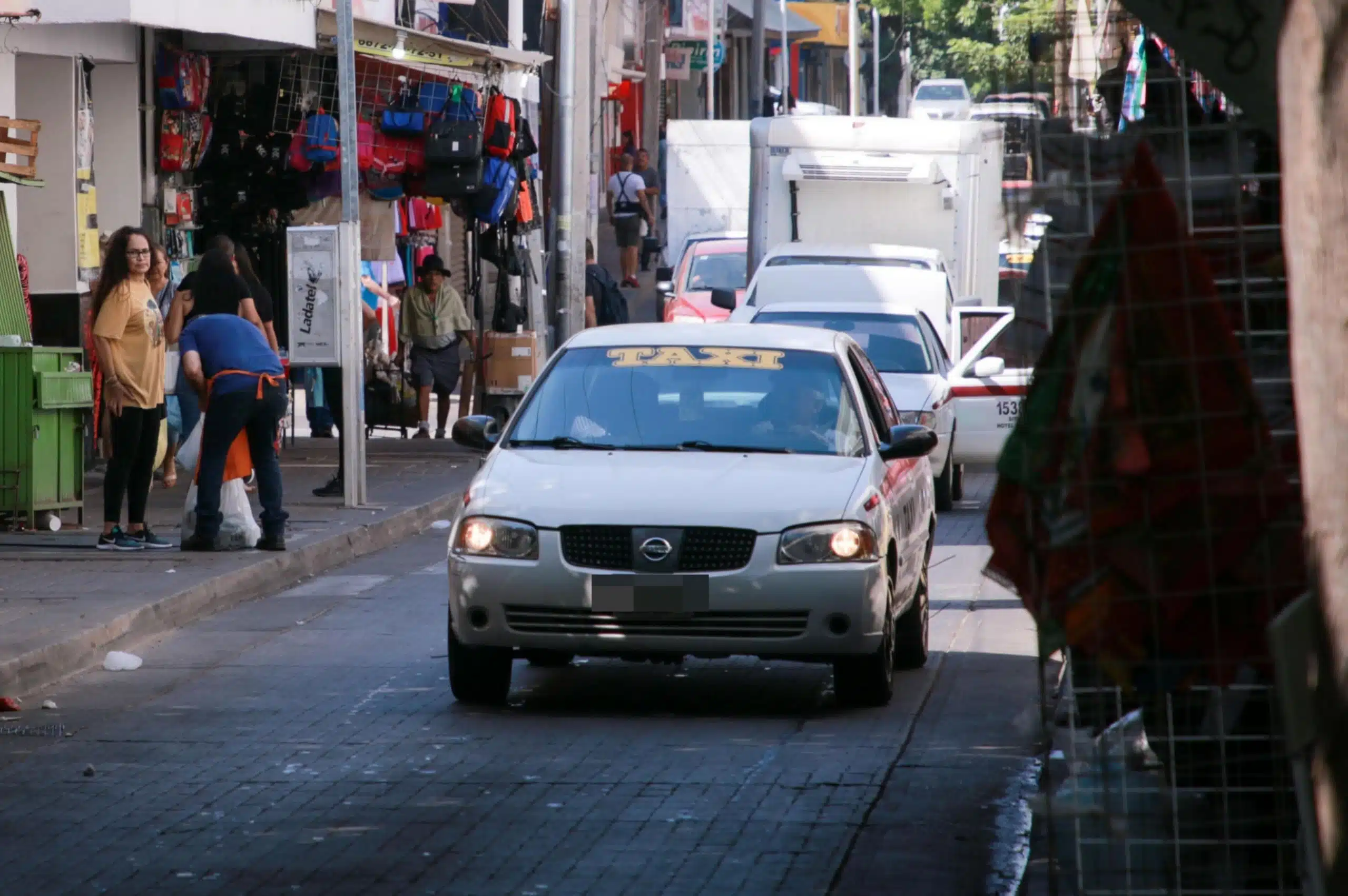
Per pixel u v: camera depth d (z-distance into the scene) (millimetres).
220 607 44156
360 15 89000
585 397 36406
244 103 74625
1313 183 10789
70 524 54938
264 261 77625
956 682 36094
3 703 32844
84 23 58969
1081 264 15398
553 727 31844
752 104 172000
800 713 33250
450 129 73938
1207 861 16062
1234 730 16016
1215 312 15258
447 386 80250
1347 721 10797
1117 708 16172
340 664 37500
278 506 49469
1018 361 15594
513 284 92500
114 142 69125
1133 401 15383
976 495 71375
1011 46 15383
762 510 32375
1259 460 15328
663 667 37906
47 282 65188
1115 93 15414
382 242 78688
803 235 88938
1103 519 15523
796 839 24656
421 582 48375
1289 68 10977
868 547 32531
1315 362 10797
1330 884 10977
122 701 33938
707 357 37250
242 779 28172
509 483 33469
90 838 24922
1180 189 15289
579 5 83188
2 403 52969
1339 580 10750
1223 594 15469
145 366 48875
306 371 78938
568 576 32188
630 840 24672
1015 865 23453
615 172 168500
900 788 27422
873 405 37750
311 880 23031
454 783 27812
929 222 88250
